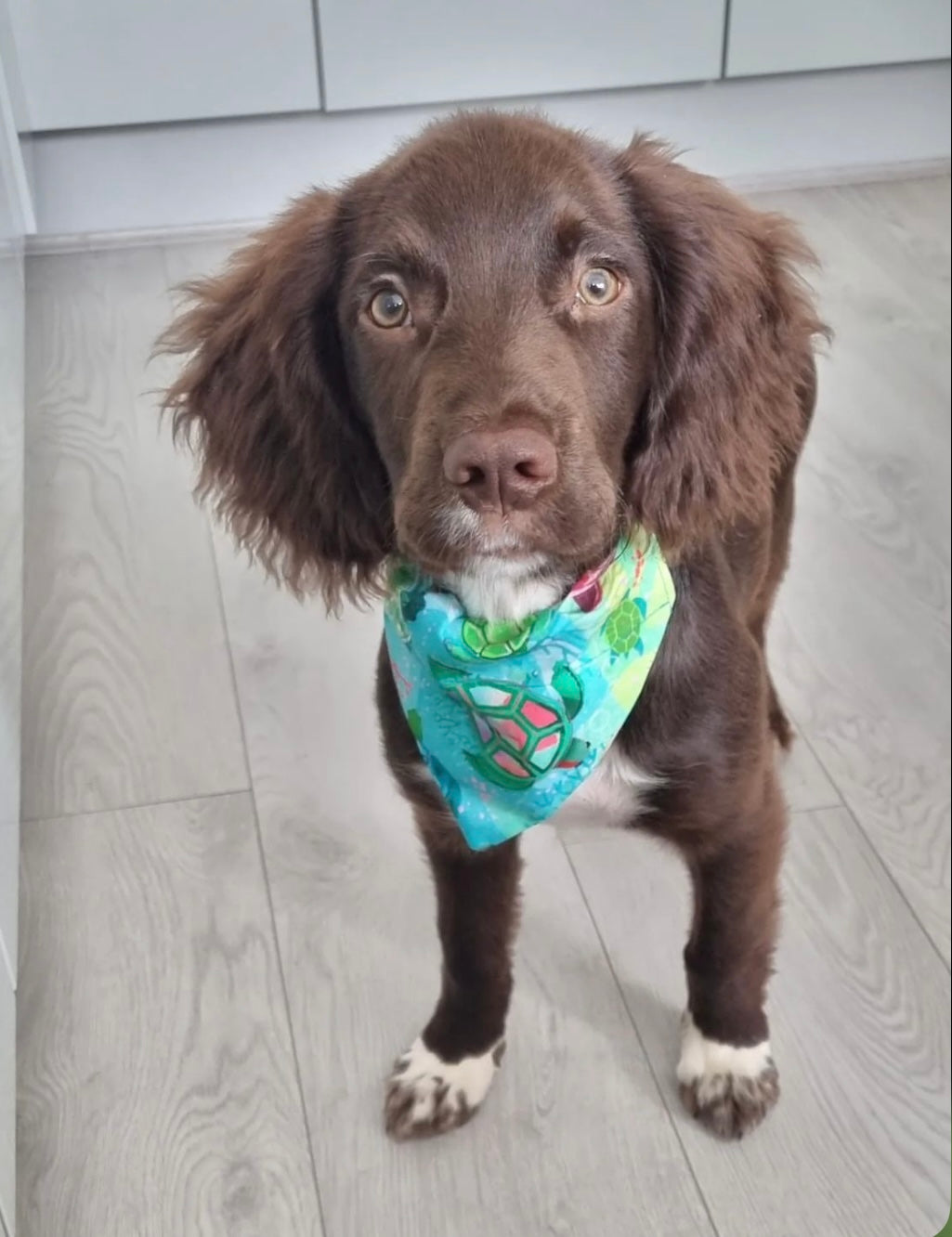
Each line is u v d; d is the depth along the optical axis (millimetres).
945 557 2570
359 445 1449
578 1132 1718
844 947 1912
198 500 1904
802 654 2359
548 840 2066
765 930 1662
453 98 3592
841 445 2863
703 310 1418
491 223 1263
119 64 3387
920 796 2113
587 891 1998
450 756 1493
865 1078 1768
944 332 3230
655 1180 1669
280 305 1425
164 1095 1759
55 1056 1801
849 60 3686
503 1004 1725
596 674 1415
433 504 1207
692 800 1512
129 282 3500
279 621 2459
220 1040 1818
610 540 1341
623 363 1340
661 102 3752
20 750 2064
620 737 1479
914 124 3893
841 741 2205
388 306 1301
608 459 1351
